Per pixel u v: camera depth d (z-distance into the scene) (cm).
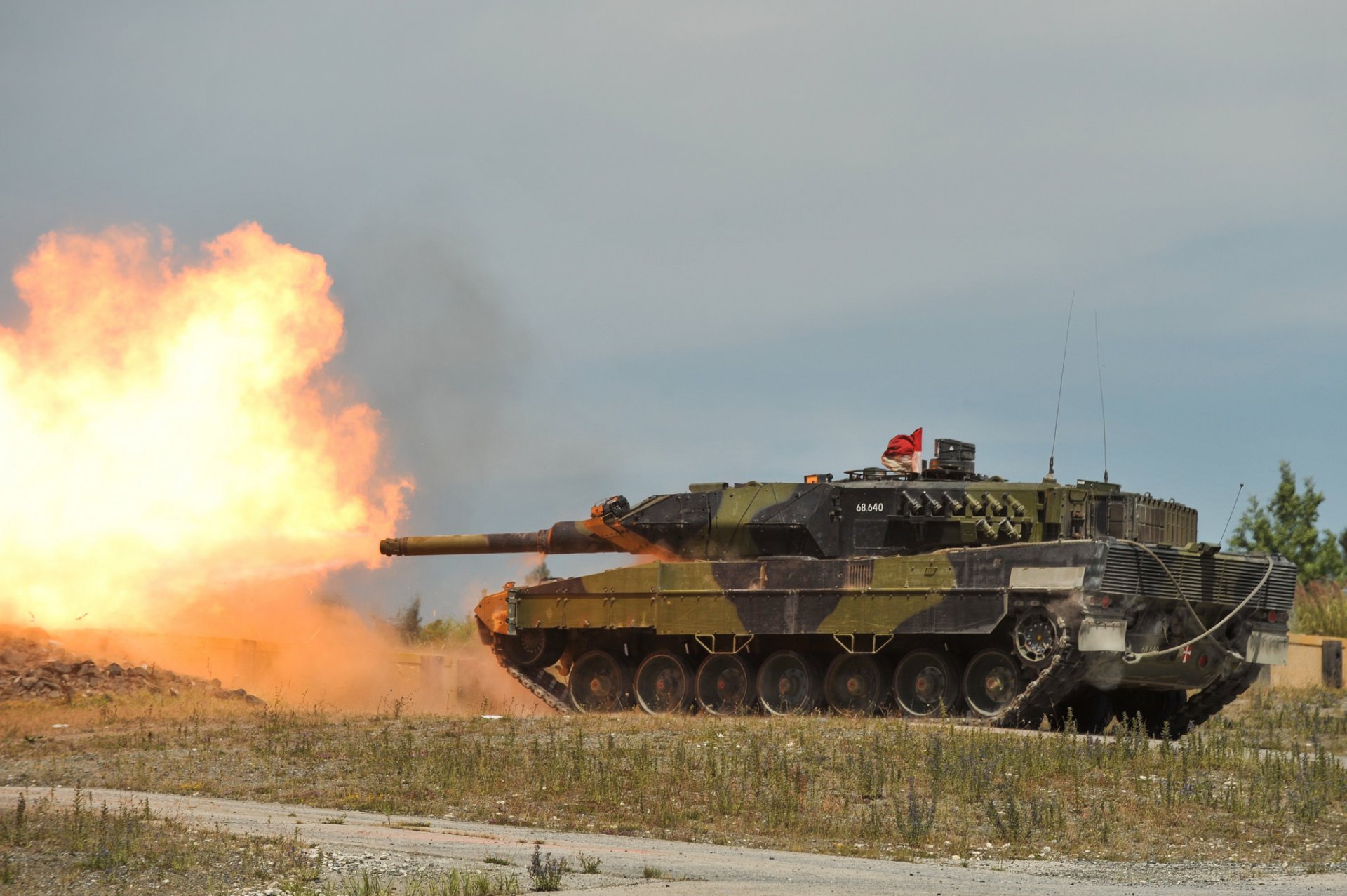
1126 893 3716
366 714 7275
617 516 8250
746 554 7838
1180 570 6888
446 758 5625
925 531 7312
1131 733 6362
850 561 7300
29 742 6300
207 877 3684
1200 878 4009
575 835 4556
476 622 8662
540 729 6412
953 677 7112
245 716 7056
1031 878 3972
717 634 7656
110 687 7856
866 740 5928
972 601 6906
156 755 5909
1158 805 4941
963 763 5353
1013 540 7088
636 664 8231
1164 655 6931
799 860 4172
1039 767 5378
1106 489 7231
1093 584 6538
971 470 7738
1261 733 7400
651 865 3984
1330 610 11256
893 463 7750
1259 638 7338
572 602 8175
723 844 4478
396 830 4478
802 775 5266
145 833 4147
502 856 4044
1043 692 6706
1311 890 3819
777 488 7712
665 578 7838
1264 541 15162
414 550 9144
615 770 5372
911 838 4519
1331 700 8994
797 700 7556
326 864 3850
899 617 7094
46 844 4000
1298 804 4912
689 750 5784
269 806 4953
